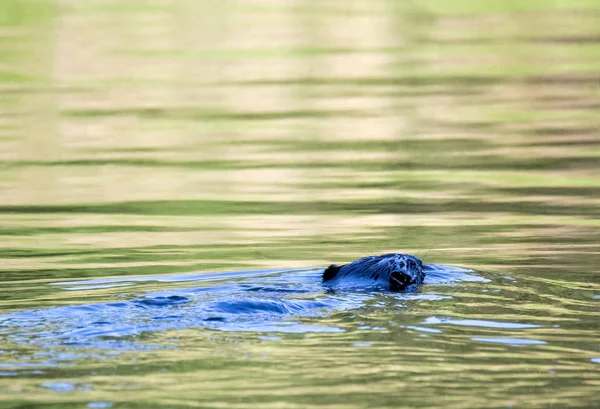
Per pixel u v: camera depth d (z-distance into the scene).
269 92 104.06
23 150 77.94
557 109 92.94
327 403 25.08
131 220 55.88
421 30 146.75
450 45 134.00
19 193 63.44
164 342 29.30
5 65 121.31
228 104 97.62
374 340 29.73
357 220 55.03
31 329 30.33
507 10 163.75
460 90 103.56
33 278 42.12
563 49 128.38
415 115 90.88
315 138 81.31
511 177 66.44
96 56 127.62
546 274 41.53
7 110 95.75
